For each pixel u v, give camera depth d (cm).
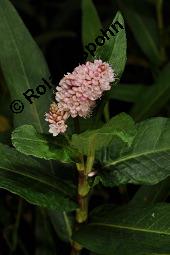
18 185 28
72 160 28
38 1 62
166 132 29
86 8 39
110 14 59
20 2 61
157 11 47
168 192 33
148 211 29
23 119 34
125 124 26
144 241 28
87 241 28
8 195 40
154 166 29
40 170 30
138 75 52
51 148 28
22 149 27
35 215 42
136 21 48
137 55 53
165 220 29
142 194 34
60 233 35
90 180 30
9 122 44
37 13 62
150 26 48
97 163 30
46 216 38
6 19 34
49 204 28
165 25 58
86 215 30
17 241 41
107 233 29
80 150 28
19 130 27
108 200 42
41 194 28
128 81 51
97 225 30
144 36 47
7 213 42
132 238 28
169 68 39
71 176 32
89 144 28
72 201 30
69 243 36
